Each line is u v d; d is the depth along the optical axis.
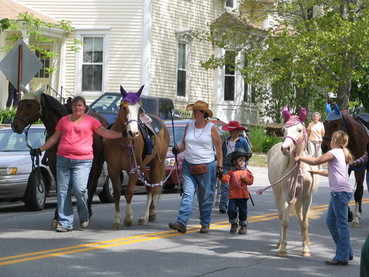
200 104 12.67
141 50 32.31
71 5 32.78
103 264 10.03
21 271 9.45
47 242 11.70
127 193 13.50
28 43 30.95
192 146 12.74
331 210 10.57
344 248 10.43
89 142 12.77
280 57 31.27
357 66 32.97
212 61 33.12
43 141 17.14
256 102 37.62
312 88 37.16
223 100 36.28
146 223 14.02
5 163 15.71
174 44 33.78
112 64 32.59
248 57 32.19
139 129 13.17
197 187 13.00
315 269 10.16
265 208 17.12
